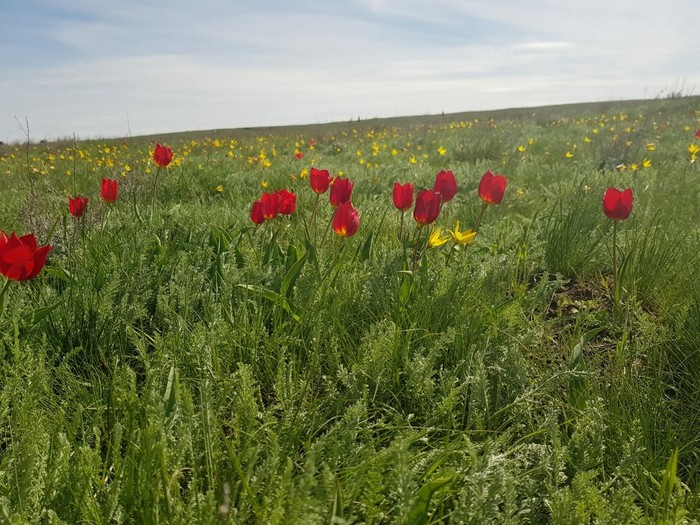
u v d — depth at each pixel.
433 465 1.53
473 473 1.44
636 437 1.71
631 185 6.25
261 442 1.67
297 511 1.21
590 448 1.73
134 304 2.54
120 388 1.80
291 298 2.69
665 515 1.45
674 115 20.11
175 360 1.97
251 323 2.47
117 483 1.36
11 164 11.77
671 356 2.50
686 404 2.19
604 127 16.05
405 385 2.08
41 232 4.19
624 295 3.15
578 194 5.53
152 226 3.75
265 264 3.11
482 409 1.96
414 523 1.38
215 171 8.00
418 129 21.84
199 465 1.57
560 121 21.75
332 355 2.27
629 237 3.90
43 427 1.58
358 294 2.69
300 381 2.03
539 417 2.01
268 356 2.24
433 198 2.74
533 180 7.83
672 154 9.91
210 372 1.96
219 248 3.24
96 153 14.40
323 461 1.57
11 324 2.23
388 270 2.94
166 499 1.30
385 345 2.10
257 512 1.32
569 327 2.86
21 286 2.72
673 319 2.69
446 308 2.52
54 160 11.57
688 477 1.76
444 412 1.87
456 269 2.77
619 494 1.46
